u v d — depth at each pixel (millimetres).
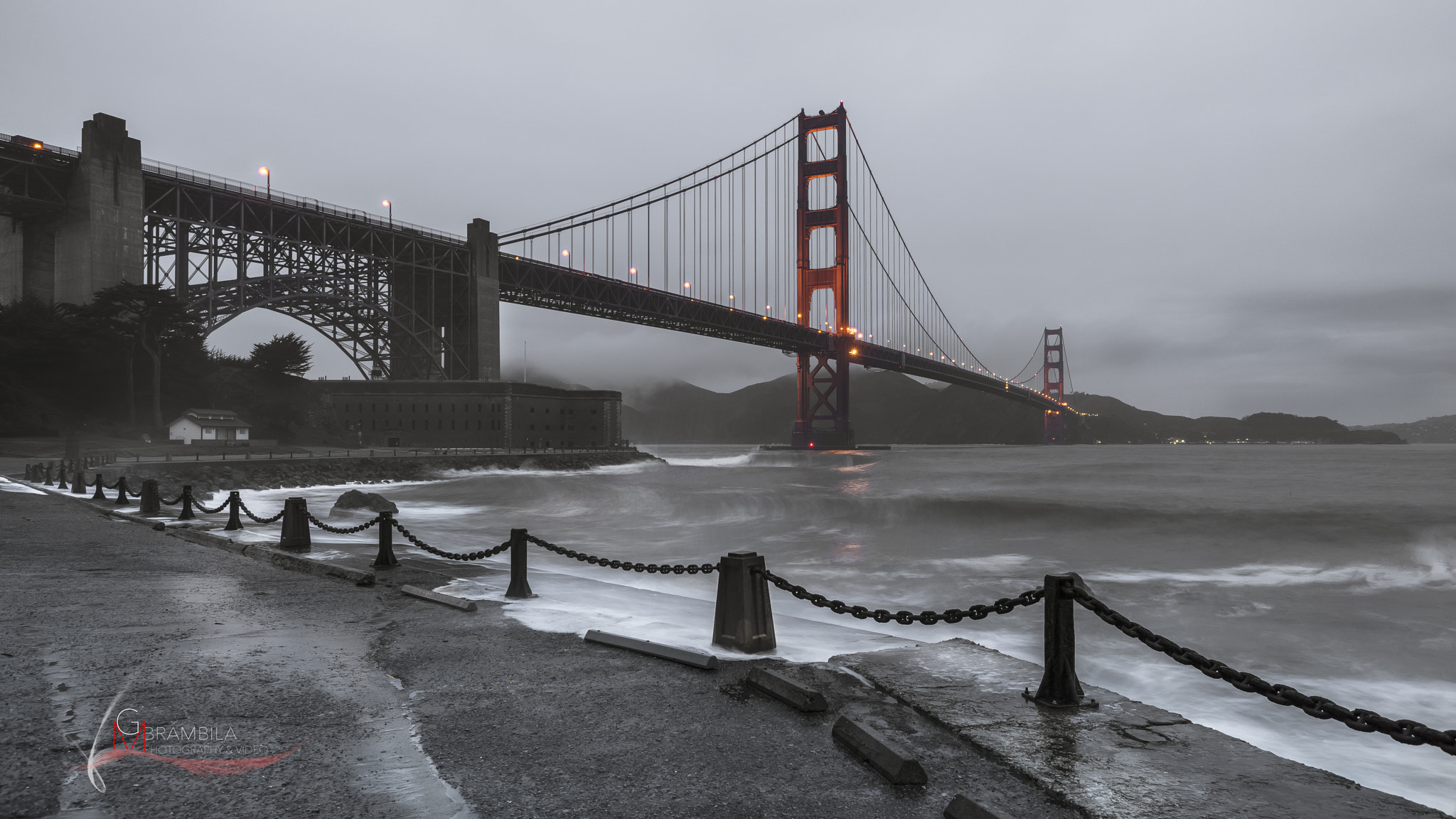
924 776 3348
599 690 4742
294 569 9883
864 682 4938
